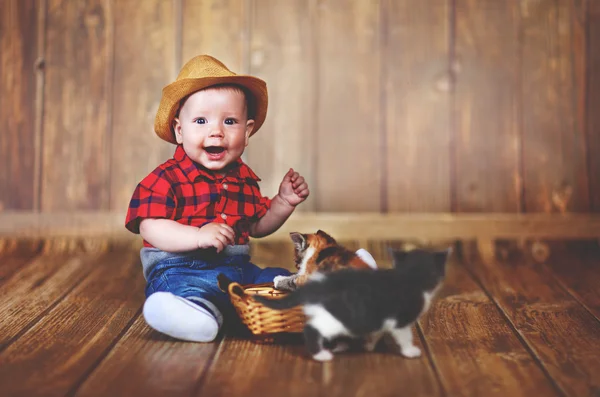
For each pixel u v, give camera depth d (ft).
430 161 10.95
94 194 10.90
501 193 10.89
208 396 4.95
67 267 9.67
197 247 6.34
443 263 5.63
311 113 10.88
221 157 6.72
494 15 10.84
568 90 10.87
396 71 10.86
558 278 9.14
